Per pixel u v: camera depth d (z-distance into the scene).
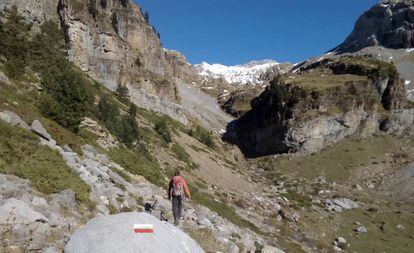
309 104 140.75
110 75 93.94
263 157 134.50
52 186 18.23
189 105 195.88
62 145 27.09
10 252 12.38
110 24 103.25
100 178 24.14
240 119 186.88
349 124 137.88
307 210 72.50
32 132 24.70
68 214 16.69
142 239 9.73
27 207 14.00
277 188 87.69
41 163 20.11
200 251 10.73
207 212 35.31
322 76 172.00
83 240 9.91
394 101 146.12
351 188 103.50
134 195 25.64
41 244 13.26
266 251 24.48
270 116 144.50
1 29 41.66
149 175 37.56
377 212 78.69
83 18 89.44
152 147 62.72
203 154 89.50
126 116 59.97
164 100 119.19
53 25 79.50
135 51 115.81
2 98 28.12
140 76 108.94
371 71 162.38
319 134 133.25
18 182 16.92
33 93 34.72
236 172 89.25
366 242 62.22
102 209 19.09
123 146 45.81
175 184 18.72
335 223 68.44
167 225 10.88
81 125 39.84
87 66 87.19
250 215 52.88
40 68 42.25
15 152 19.80
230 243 23.20
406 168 113.38
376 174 112.44
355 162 120.75
